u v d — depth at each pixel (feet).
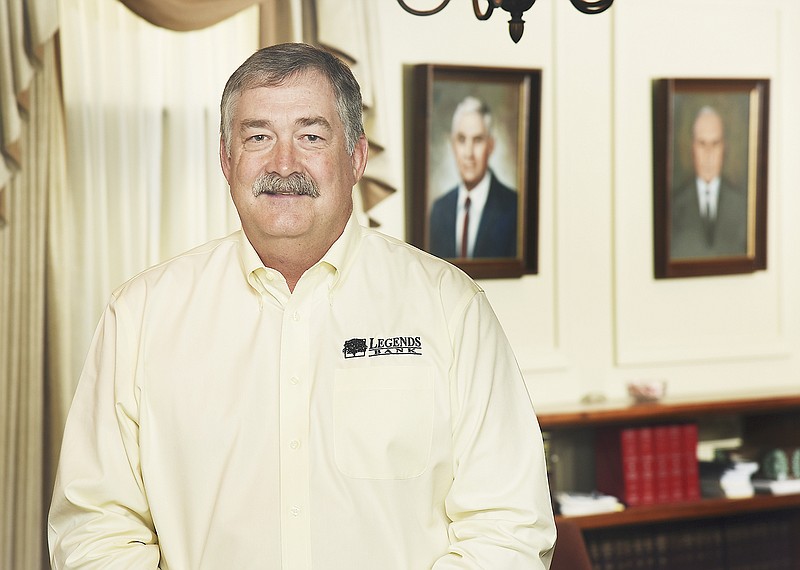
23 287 14.11
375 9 15.08
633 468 15.81
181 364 6.50
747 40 17.75
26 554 14.15
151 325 6.64
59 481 6.51
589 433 16.72
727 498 16.11
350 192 6.67
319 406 6.35
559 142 16.63
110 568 6.18
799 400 16.53
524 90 16.14
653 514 15.62
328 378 6.40
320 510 6.19
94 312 14.53
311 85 6.30
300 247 6.40
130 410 6.55
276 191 6.23
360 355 6.46
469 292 6.74
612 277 17.03
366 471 6.24
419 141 15.66
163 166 14.87
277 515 6.20
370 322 6.55
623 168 17.02
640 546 16.15
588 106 16.84
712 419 17.51
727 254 17.60
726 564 16.60
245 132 6.31
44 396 14.26
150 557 6.34
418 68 15.64
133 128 14.70
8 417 14.08
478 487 6.28
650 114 17.16
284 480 6.23
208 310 6.64
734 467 16.31
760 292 17.99
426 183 15.66
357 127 6.62
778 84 17.95
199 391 6.44
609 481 16.19
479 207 16.03
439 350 6.52
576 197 16.79
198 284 6.73
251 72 6.33
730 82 17.35
